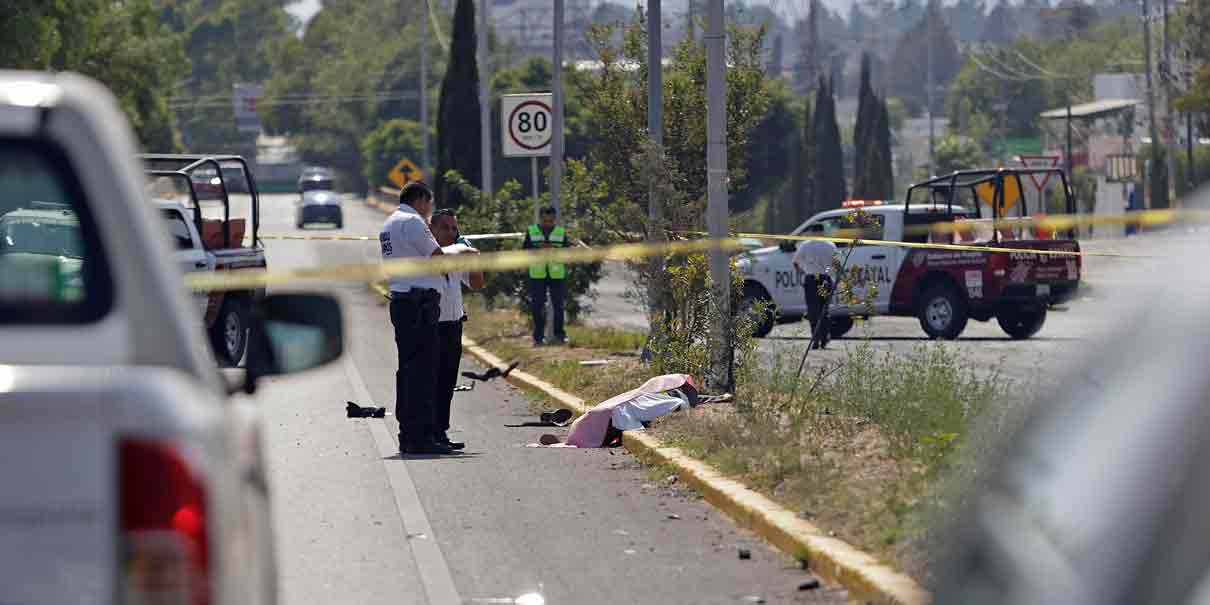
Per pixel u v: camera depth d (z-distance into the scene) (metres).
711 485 35.66
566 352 71.44
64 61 148.75
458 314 45.00
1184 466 6.96
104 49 182.12
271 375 15.95
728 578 28.14
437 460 42.84
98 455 10.13
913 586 24.70
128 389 10.22
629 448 44.22
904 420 38.75
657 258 56.91
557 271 77.62
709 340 51.56
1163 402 7.17
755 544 30.98
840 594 26.55
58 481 10.11
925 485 30.42
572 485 38.50
